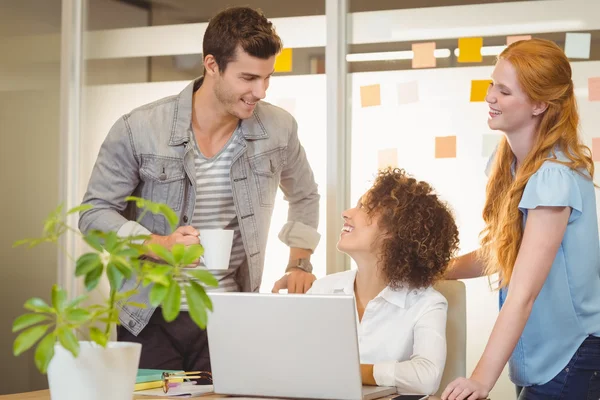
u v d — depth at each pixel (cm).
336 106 307
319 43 313
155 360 231
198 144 239
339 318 153
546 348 190
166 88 336
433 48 299
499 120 192
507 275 195
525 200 178
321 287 214
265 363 161
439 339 189
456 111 296
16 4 352
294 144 259
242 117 230
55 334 104
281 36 318
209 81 234
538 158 185
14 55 351
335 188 305
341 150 307
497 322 174
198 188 239
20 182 349
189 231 205
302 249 260
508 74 189
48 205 345
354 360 154
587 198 184
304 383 159
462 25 296
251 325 160
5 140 351
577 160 182
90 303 336
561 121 186
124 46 341
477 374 170
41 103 348
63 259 340
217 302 162
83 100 345
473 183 293
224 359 164
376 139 305
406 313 197
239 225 241
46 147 347
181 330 232
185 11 333
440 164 297
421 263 196
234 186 239
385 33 306
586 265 185
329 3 309
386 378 177
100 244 110
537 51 187
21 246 347
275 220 309
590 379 187
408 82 302
